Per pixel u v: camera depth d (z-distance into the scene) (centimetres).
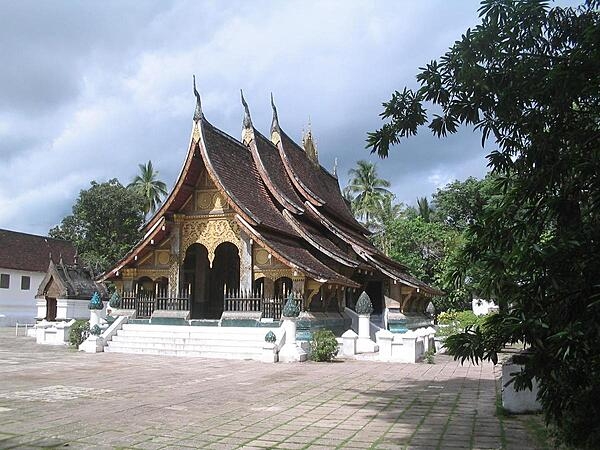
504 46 553
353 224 2953
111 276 2167
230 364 1561
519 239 510
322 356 1666
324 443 661
